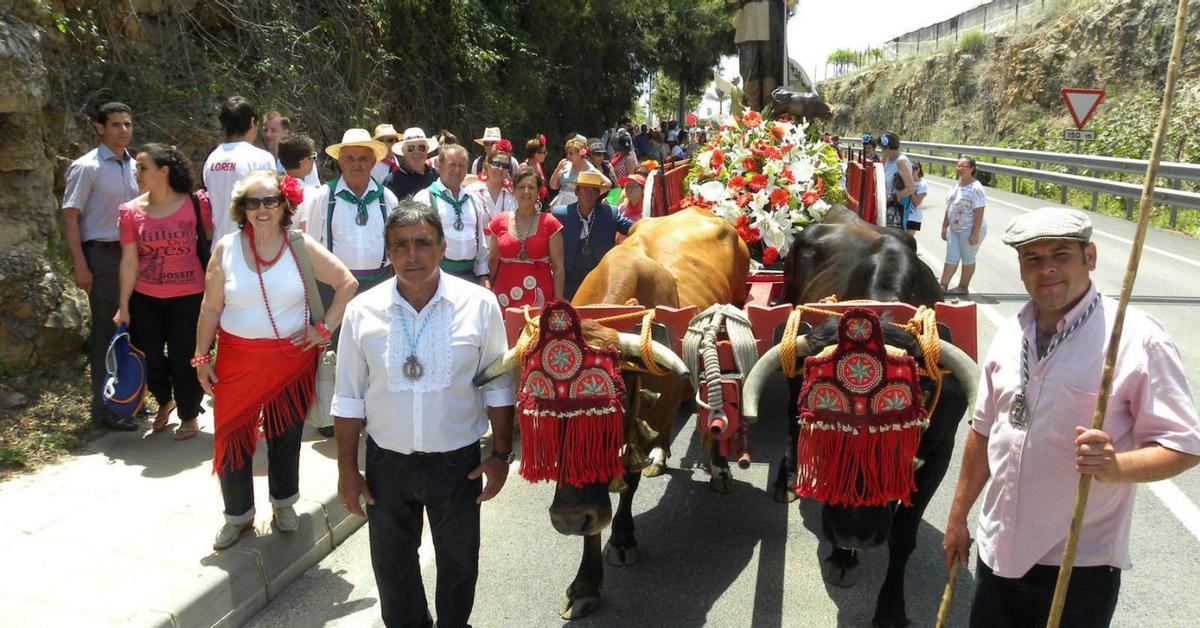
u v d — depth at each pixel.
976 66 34.41
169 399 5.95
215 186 5.84
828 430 3.51
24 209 6.37
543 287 6.54
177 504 4.89
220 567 4.23
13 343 6.07
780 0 10.55
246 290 4.25
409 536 3.69
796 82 11.31
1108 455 2.43
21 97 6.10
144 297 5.64
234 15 10.21
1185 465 2.48
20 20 6.44
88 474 5.28
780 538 5.02
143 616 3.80
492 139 10.16
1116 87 26.03
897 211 11.91
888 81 42.06
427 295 3.56
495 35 15.54
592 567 4.30
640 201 8.58
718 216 7.02
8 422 5.70
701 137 10.44
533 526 5.22
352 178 5.96
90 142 7.68
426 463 3.54
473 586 3.79
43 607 3.86
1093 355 2.64
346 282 4.47
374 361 3.50
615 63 23.44
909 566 4.66
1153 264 12.09
